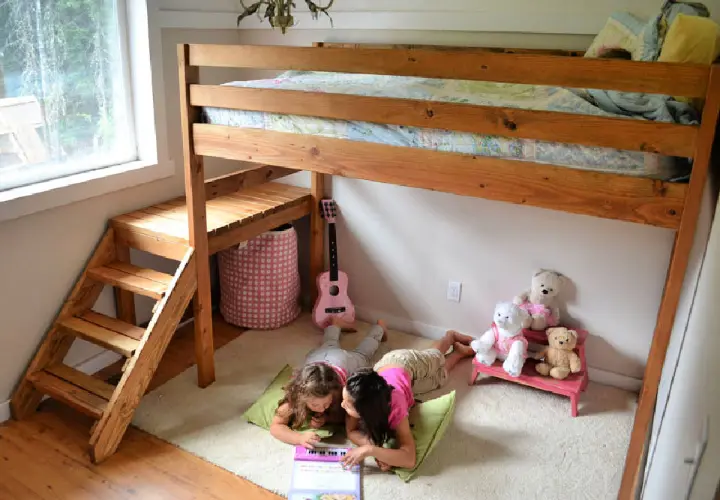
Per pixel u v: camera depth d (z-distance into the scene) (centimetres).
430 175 188
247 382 269
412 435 225
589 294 267
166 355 291
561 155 169
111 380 271
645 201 161
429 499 204
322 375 222
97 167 273
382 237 310
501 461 223
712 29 173
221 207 288
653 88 151
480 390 267
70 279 257
